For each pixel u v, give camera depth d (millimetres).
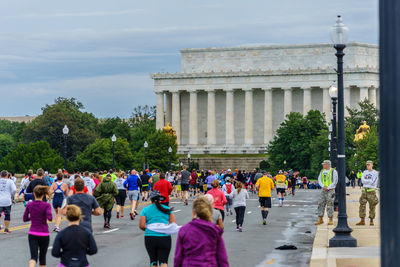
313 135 175250
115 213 55281
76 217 17828
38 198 23172
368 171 40750
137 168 174875
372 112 180750
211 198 24438
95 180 54312
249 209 63312
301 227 43562
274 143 179875
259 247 32625
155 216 20969
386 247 9703
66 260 17484
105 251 31125
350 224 41938
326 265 24672
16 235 38344
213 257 15273
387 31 9766
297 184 144625
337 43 32875
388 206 9656
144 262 27516
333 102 60844
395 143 9523
